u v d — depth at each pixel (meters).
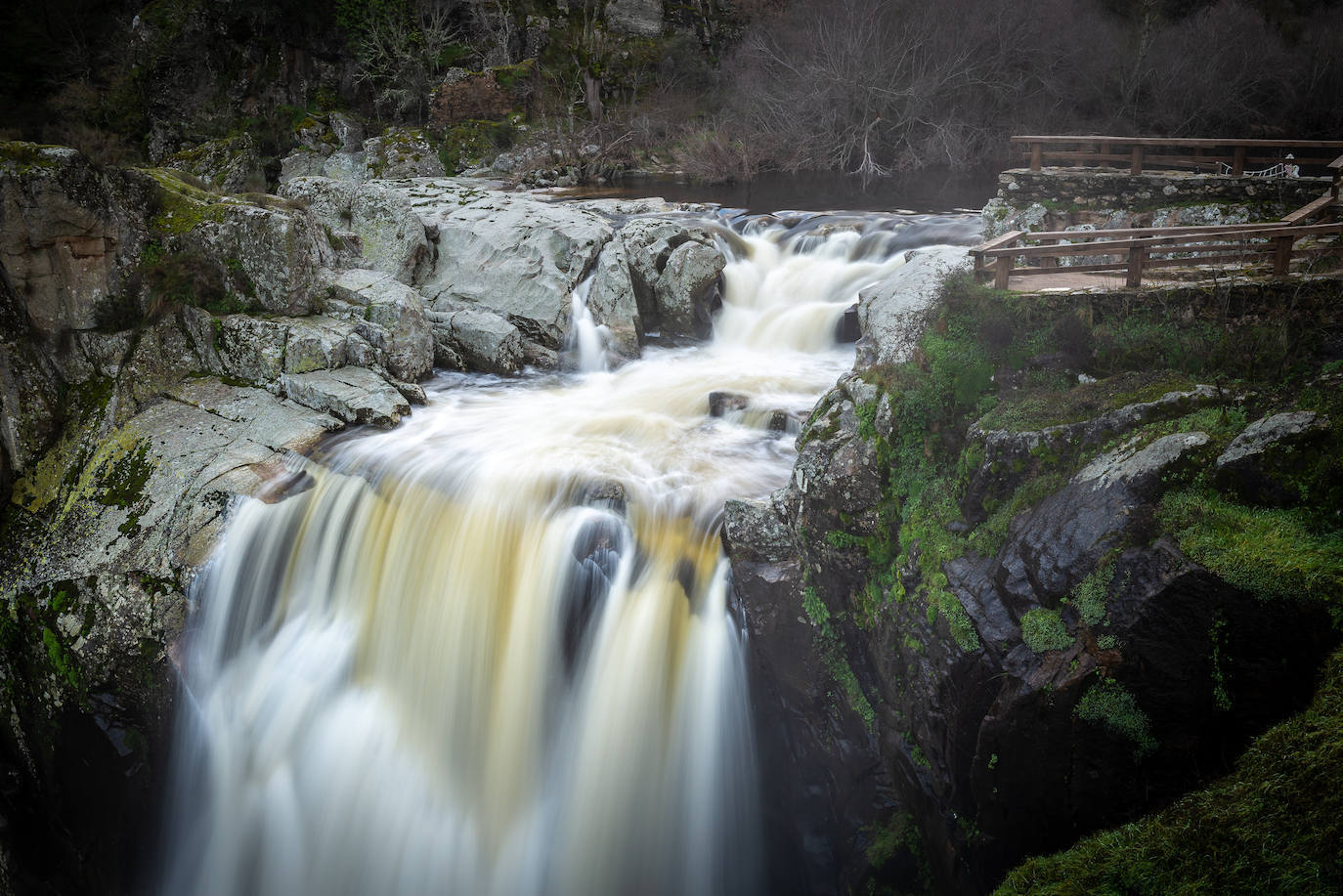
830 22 34.12
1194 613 5.92
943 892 7.79
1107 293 9.07
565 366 15.33
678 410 13.06
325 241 14.96
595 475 10.59
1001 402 8.42
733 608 9.37
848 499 8.69
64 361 13.32
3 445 13.02
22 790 11.83
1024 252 9.20
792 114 33.69
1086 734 6.33
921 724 7.73
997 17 32.12
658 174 32.62
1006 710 6.63
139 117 35.12
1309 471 6.11
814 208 24.50
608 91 36.56
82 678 11.18
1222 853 5.14
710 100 36.69
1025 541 7.04
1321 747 5.04
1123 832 5.88
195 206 13.71
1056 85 31.66
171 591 11.07
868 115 32.84
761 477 10.66
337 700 10.52
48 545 11.98
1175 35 30.52
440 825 9.92
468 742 10.02
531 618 9.87
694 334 16.34
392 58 35.38
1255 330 8.48
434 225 16.86
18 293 12.84
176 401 13.02
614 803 9.31
